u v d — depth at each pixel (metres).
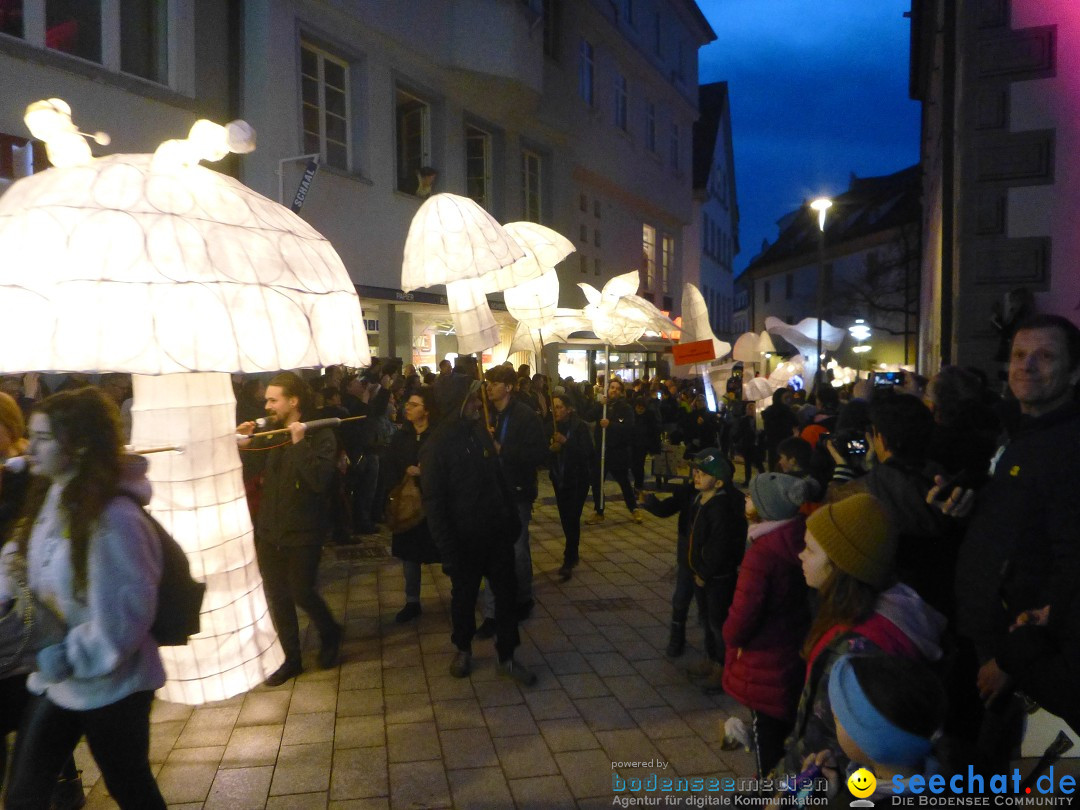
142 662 2.38
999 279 7.19
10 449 3.00
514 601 4.63
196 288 3.29
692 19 29.66
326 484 4.61
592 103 22.05
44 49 8.20
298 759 3.71
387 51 13.30
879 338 38.03
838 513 2.19
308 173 10.68
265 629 4.39
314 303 3.73
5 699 2.68
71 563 2.22
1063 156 7.00
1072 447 2.34
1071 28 6.95
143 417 4.00
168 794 3.40
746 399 15.33
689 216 30.23
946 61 9.01
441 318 15.62
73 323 3.10
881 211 39.06
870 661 1.77
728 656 3.22
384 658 4.98
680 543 4.94
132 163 3.66
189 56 10.02
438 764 3.67
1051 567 2.34
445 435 4.42
